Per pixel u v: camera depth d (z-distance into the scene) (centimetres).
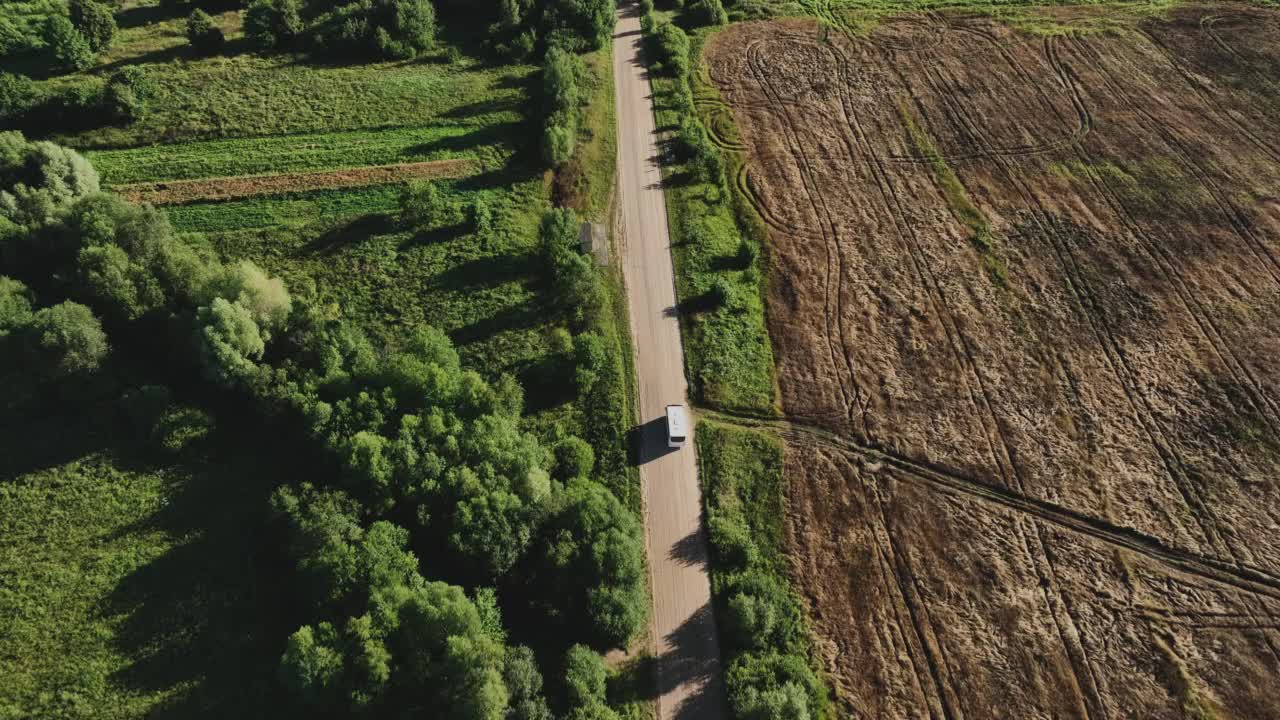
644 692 4138
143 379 5212
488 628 4009
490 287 6094
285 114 7412
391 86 7838
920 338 5894
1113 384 5606
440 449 4553
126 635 4172
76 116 7019
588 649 4084
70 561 4441
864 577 4612
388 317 5856
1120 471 5134
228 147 7094
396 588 3950
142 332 5328
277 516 4441
